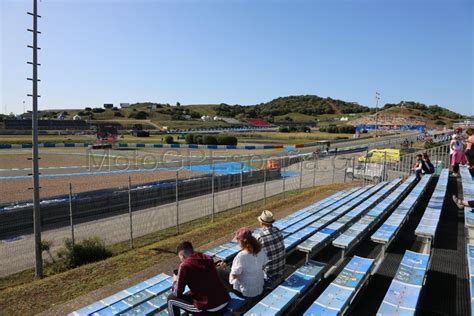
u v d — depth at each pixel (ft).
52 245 40.63
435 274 19.39
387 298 14.10
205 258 13.94
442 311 15.62
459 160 46.29
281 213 46.80
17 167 103.04
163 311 15.94
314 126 460.96
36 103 30.83
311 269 18.51
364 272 17.38
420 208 34.60
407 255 18.49
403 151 118.93
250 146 184.65
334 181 86.94
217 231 39.22
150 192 61.05
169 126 384.06
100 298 23.11
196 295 13.55
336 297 14.97
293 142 228.84
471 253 17.94
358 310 16.37
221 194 71.10
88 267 29.40
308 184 83.51
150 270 28.07
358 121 490.90
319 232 24.64
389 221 24.95
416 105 575.38
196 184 70.44
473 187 32.65
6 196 62.39
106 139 201.67
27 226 46.65
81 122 328.29
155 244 35.99
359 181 75.51
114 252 36.70
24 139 213.66
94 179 82.74
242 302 15.14
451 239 25.04
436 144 145.79
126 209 57.21
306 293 18.40
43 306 22.68
